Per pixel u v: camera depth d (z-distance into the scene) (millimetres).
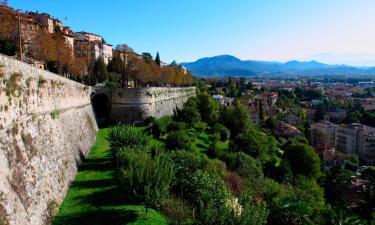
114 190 37312
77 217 30125
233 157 66750
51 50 69250
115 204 33781
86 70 107625
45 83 37250
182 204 35750
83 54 135375
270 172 76188
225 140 100875
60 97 45094
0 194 21062
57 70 83938
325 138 170375
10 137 25375
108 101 88062
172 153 48438
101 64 114438
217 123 106188
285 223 39938
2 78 24875
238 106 125438
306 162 81250
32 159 28297
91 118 72750
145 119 86938
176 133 66500
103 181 40281
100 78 113875
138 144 49188
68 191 36281
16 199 23000
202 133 97500
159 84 150875
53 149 35531
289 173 73312
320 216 44906
